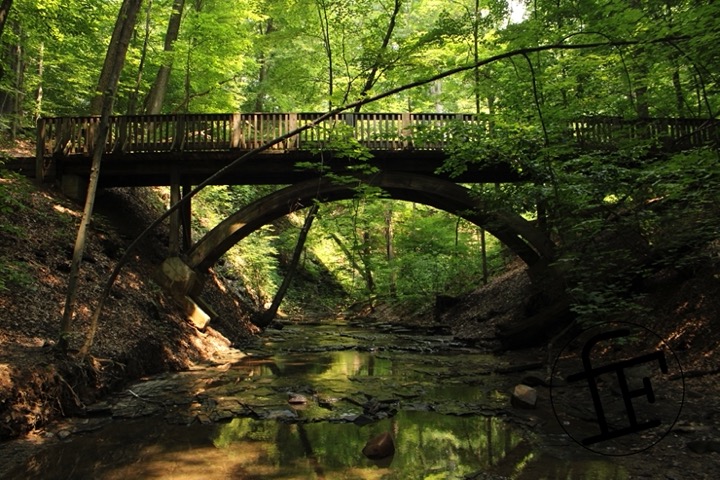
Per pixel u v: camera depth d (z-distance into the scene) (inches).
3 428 213.3
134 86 692.7
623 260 381.1
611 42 218.8
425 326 722.2
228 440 225.8
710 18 261.6
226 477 182.5
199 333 486.6
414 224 820.0
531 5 599.2
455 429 244.5
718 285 349.7
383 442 207.6
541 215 506.0
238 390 324.8
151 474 184.2
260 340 610.9
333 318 1013.8
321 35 677.9
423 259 795.4
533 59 516.7
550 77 472.7
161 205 722.8
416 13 911.7
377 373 396.5
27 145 666.8
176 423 251.1
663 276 406.9
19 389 227.9
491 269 796.6
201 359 443.2
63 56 659.4
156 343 389.4
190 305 497.4
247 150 492.7
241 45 697.0
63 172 513.7
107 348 329.1
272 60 911.7
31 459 197.0
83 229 280.4
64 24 532.7
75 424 243.4
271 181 561.0
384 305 989.2
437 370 407.2
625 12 296.2
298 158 500.1
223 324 566.6
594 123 456.4
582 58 416.2
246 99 997.8
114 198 602.9
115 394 301.1
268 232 1098.7
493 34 583.8
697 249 375.6
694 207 348.5
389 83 661.9
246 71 920.9
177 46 652.7
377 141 497.0
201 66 700.0
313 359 469.4
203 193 836.0
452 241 786.8
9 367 233.5
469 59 637.3
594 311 349.1
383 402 297.1
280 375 383.9
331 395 315.3
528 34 487.5
